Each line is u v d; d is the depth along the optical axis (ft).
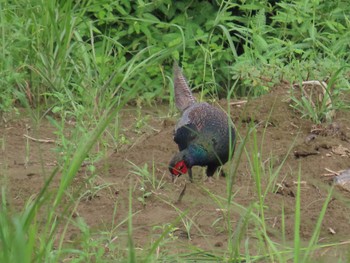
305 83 44.73
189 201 34.01
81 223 28.19
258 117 43.09
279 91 45.44
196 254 27.89
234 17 53.36
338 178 35.40
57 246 28.84
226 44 56.34
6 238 23.75
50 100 45.65
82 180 35.47
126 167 37.78
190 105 40.04
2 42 45.27
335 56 49.44
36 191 34.53
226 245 29.78
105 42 51.98
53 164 38.32
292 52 48.91
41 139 41.88
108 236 29.68
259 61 50.49
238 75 47.26
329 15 53.16
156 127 44.98
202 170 38.50
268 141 40.45
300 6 52.34
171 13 55.26
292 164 37.76
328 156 38.42
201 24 55.36
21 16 47.83
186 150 35.96
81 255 26.68
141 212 33.06
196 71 52.70
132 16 54.24
